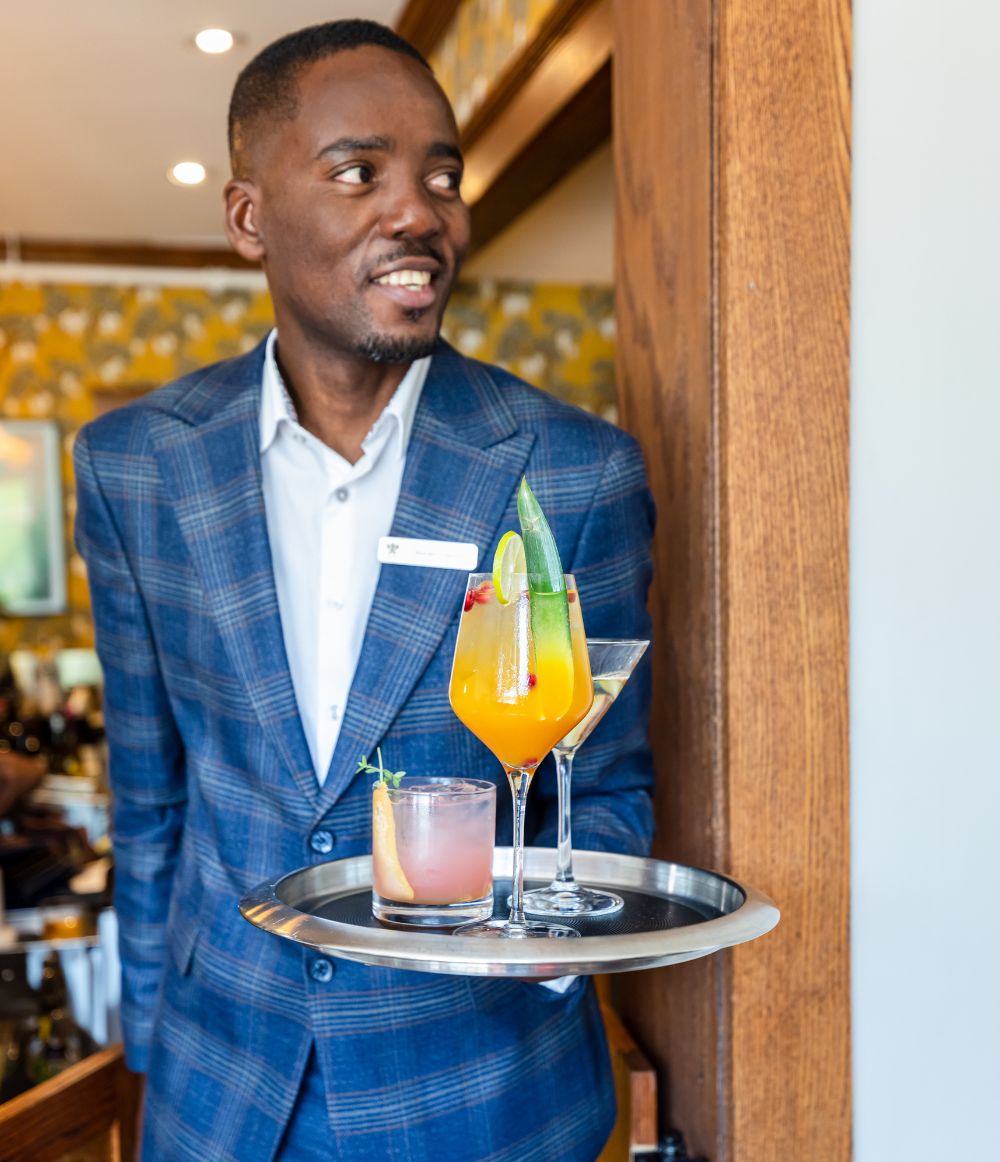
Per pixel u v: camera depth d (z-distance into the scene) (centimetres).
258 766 121
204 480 126
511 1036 119
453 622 120
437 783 104
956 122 138
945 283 138
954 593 139
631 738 128
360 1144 113
